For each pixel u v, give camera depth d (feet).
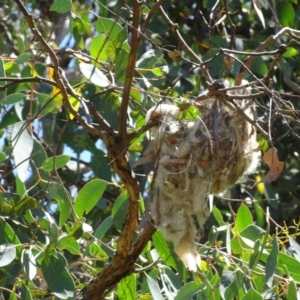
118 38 19.43
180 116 19.27
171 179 18.13
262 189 29.58
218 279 19.97
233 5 30.12
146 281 21.08
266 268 18.34
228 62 20.16
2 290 21.39
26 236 21.94
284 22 29.66
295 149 31.19
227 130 18.31
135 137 18.33
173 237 18.29
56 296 20.42
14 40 35.32
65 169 30.73
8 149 22.43
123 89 17.97
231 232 21.99
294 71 31.53
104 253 21.79
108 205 29.25
